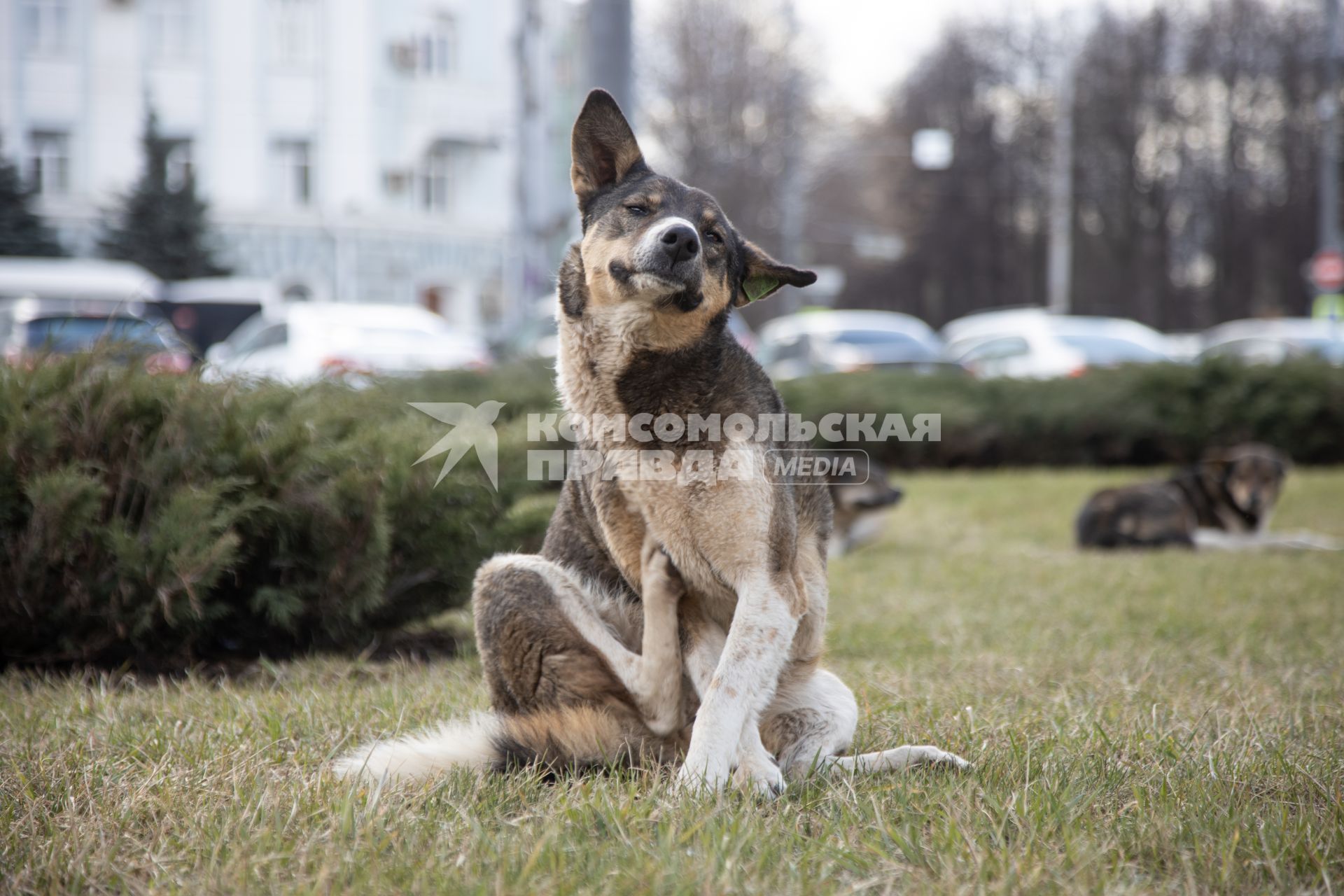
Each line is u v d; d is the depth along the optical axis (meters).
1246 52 45.06
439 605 5.86
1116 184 47.06
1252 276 47.59
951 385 16.33
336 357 15.14
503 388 11.38
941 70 50.47
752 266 4.22
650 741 3.75
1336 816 3.01
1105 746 3.80
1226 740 3.88
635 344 3.72
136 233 30.72
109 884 2.71
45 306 17.34
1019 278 51.91
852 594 7.56
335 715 4.23
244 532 5.21
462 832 2.99
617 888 2.64
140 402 5.24
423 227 35.59
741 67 47.56
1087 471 15.84
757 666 3.50
